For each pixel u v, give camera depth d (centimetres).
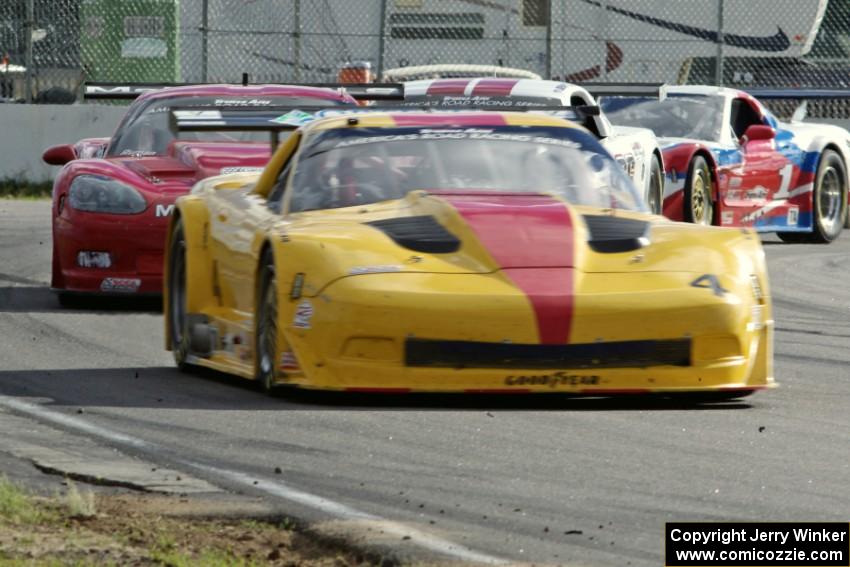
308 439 1862
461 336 2000
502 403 2120
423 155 2377
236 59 7038
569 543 1379
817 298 3688
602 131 2778
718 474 1675
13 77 7012
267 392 2200
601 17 7325
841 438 1906
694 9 7300
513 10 7281
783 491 1593
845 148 5441
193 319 2494
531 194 2281
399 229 2144
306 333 2064
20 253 4484
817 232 5325
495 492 1580
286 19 7119
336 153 2380
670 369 2048
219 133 3766
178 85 3900
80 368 2542
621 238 2162
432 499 1548
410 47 7325
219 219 2470
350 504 1526
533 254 2077
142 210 3362
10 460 1755
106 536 1410
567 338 2009
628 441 1859
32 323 3133
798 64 7519
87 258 3378
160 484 1617
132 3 7000
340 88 3800
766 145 5138
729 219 4962
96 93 3866
